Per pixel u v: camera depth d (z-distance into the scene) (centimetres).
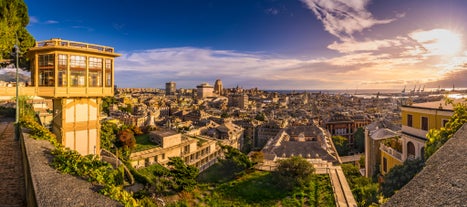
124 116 11319
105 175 742
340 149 8944
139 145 5306
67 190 628
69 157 824
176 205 2361
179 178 2727
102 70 2431
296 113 18950
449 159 700
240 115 17825
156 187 2677
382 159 3091
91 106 2422
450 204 546
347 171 4109
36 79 2258
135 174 2955
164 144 5400
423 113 2433
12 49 2291
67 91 2202
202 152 6712
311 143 6569
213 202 2558
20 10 2080
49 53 2159
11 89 2141
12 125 2466
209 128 10494
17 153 1375
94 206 557
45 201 558
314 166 3369
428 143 1652
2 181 977
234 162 3572
